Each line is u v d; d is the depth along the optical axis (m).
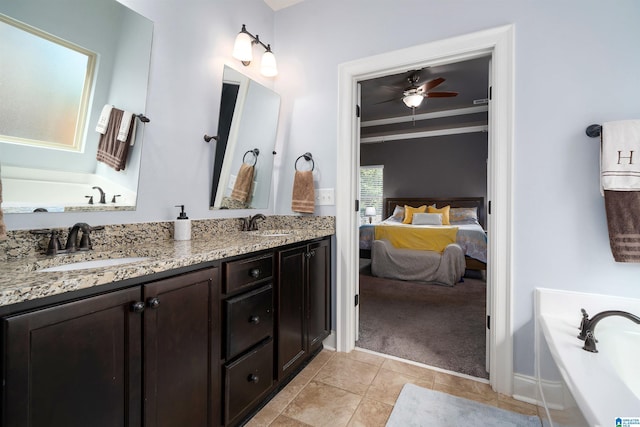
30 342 0.67
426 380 1.75
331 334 2.12
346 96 2.07
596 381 0.94
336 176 2.10
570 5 1.50
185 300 1.05
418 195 6.48
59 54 1.17
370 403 1.53
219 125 1.88
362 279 4.17
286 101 2.30
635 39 1.40
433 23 1.81
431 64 1.88
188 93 1.68
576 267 1.49
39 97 1.12
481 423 1.39
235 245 1.35
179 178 1.65
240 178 2.04
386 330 2.45
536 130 1.56
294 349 1.68
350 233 2.09
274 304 1.53
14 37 1.05
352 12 2.06
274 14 2.36
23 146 1.08
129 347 0.88
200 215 1.78
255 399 1.38
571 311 1.48
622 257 1.35
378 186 6.85
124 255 1.20
